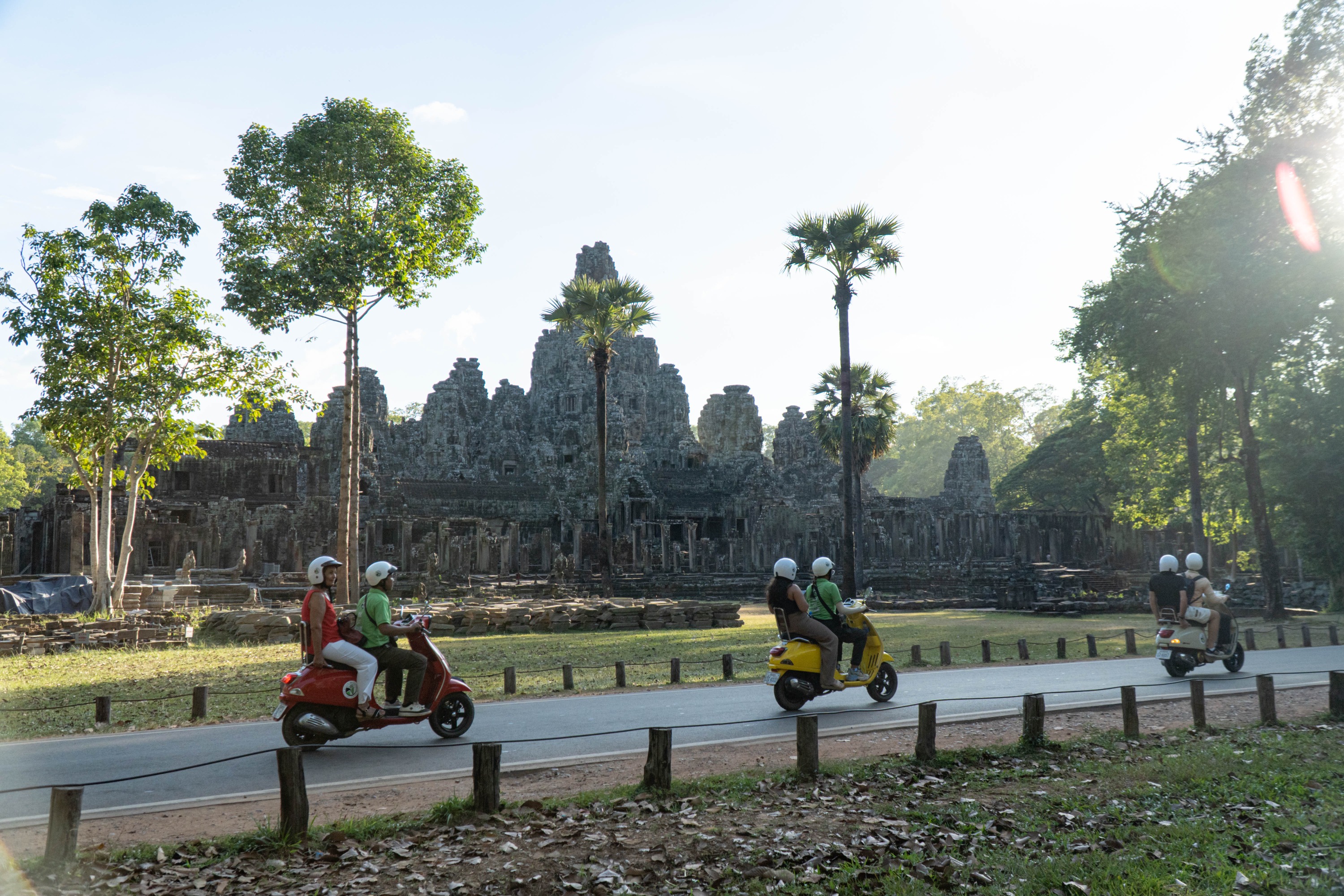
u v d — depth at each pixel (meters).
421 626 12.65
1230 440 57.50
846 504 44.41
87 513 54.69
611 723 14.34
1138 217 44.81
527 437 106.56
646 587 63.44
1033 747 12.07
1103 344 47.16
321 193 41.16
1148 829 8.93
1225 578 63.09
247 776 10.87
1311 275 38.28
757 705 16.12
